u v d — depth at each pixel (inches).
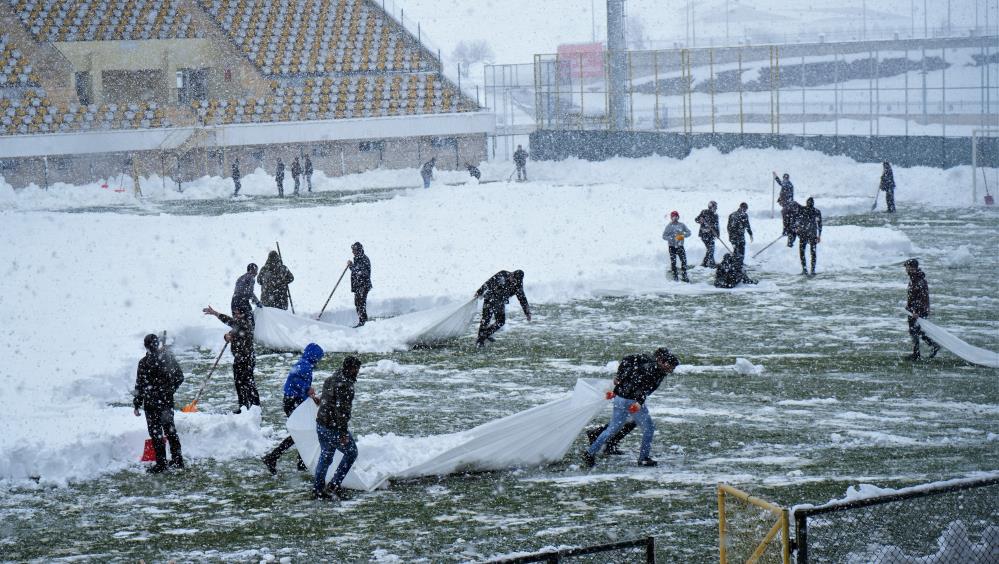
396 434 547.2
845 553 330.0
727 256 1005.2
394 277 1032.8
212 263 1160.8
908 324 750.5
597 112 2463.1
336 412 443.5
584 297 986.7
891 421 558.6
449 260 1132.5
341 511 431.8
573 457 510.6
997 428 541.6
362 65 2388.0
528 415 491.5
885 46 2763.3
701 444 523.8
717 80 3624.5
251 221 1492.4
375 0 2511.1
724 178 1915.6
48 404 599.8
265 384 681.6
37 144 2041.1
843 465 472.4
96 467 499.2
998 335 767.1
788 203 1139.9
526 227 1385.3
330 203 1818.4
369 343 779.4
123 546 391.9
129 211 1749.5
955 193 1615.4
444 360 741.9
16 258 1202.6
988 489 373.4
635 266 1099.9
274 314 789.9
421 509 431.5
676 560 356.5
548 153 2329.0
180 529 411.5
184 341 820.6
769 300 948.0
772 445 517.0
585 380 514.3
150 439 511.5
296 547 385.7
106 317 871.1
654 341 788.0
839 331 809.5
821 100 3129.9
